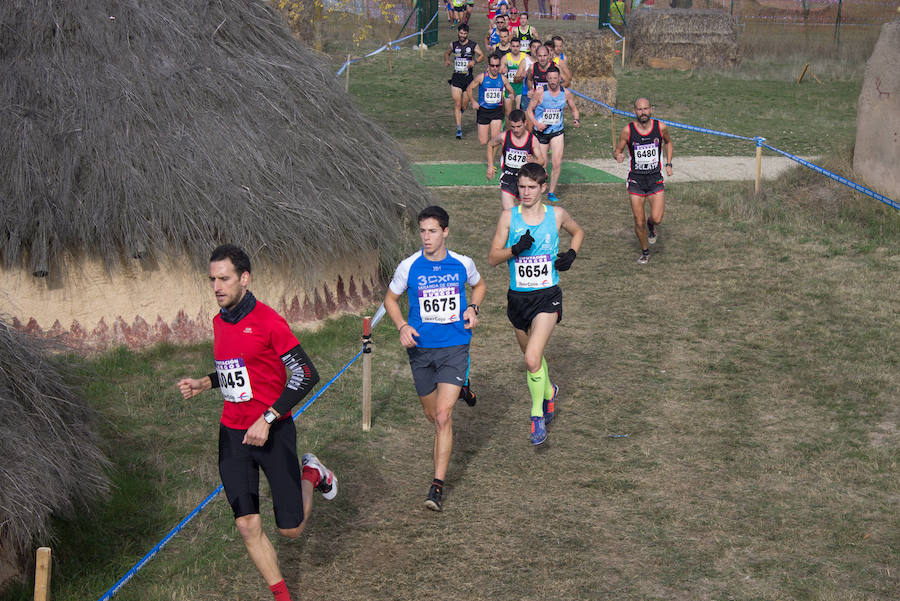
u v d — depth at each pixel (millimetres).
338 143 10148
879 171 13789
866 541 5973
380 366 9102
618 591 5488
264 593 5492
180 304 9117
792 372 8836
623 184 17016
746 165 18484
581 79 23969
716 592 5461
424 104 25234
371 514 6398
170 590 5438
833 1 38594
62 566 5574
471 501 6574
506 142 12148
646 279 11812
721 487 6734
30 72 8805
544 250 7184
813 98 26656
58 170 8492
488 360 9352
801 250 12727
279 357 5070
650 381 8727
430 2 33562
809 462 7086
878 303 10633
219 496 6578
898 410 7949
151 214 8641
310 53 11117
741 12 40188
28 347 6332
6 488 5121
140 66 9250
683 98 26281
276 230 9086
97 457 6188
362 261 10328
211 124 9195
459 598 5426
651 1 41531
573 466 7102
